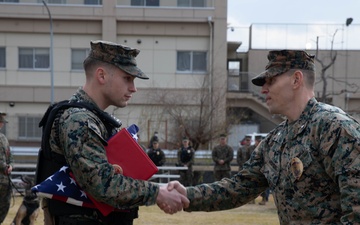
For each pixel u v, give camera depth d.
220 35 21.09
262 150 2.95
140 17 20.97
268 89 2.75
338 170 2.40
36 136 21.23
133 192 2.61
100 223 2.71
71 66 21.38
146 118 20.19
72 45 21.27
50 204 2.72
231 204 3.08
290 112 2.68
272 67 2.70
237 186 3.07
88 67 2.81
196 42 21.36
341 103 25.36
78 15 20.86
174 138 19.33
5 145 6.85
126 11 20.92
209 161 16.41
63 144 2.62
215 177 12.71
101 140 2.62
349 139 2.39
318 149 2.50
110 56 2.77
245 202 3.11
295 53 2.66
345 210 2.37
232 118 20.55
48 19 20.94
